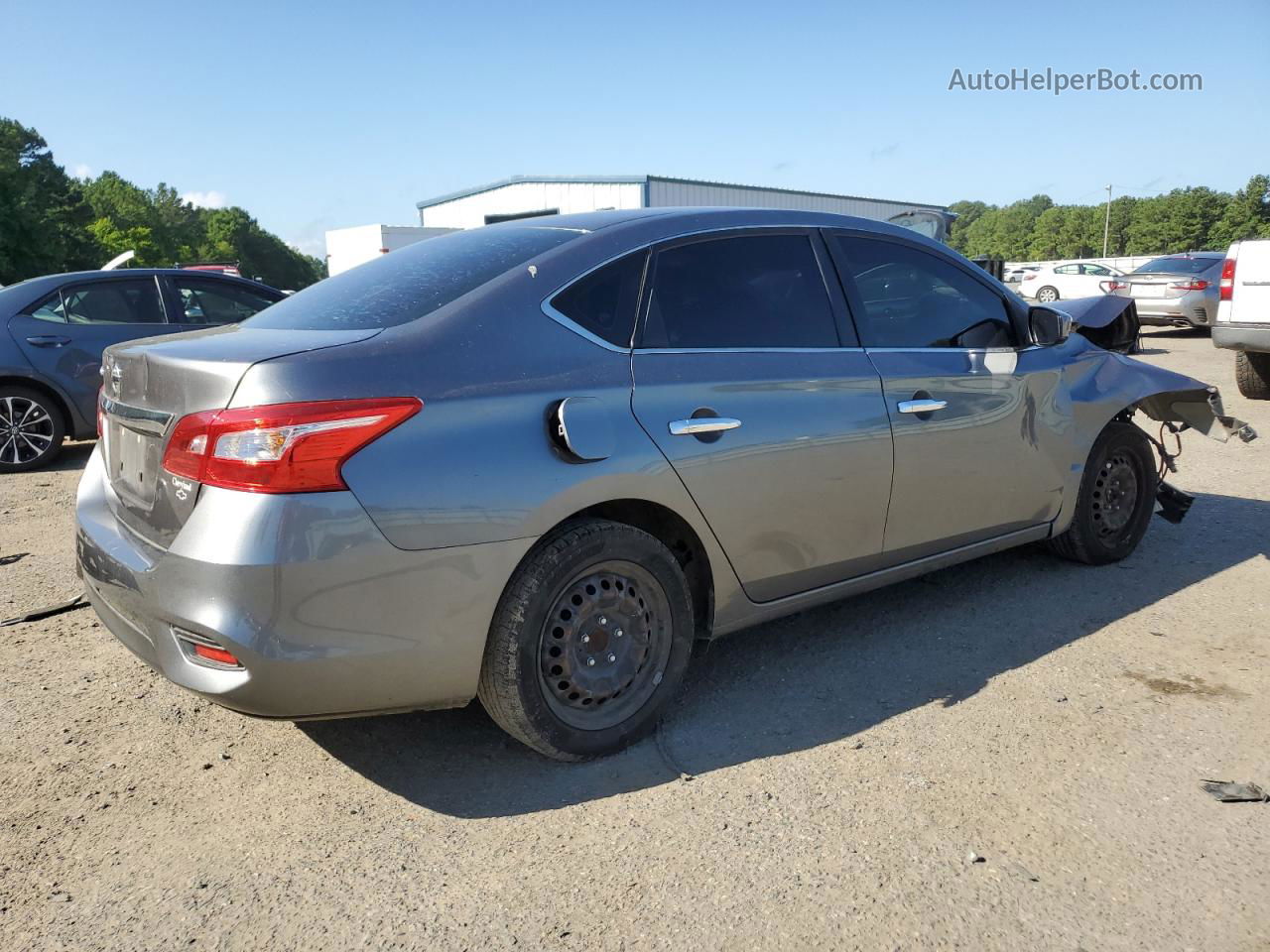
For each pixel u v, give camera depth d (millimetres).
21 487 6789
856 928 2066
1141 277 16469
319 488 2213
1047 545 4520
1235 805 2514
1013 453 3791
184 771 2787
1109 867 2264
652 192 26516
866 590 3463
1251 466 6574
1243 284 8867
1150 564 4496
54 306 7504
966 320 3764
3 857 2369
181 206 146875
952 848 2344
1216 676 3289
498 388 2484
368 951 2031
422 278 2828
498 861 2338
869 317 3410
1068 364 4094
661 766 2777
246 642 2188
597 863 2318
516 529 2451
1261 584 4195
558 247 2836
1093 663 3412
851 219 3533
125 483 2715
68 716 3123
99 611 2748
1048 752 2799
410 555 2314
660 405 2742
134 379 2613
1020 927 2064
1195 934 2037
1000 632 3719
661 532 2963
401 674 2373
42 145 75125
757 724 3018
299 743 2947
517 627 2520
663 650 2879
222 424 2219
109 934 2088
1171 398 4672
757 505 2965
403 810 2574
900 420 3332
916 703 3135
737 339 3016
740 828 2445
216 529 2205
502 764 2809
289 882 2270
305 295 3113
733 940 2039
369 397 2289
